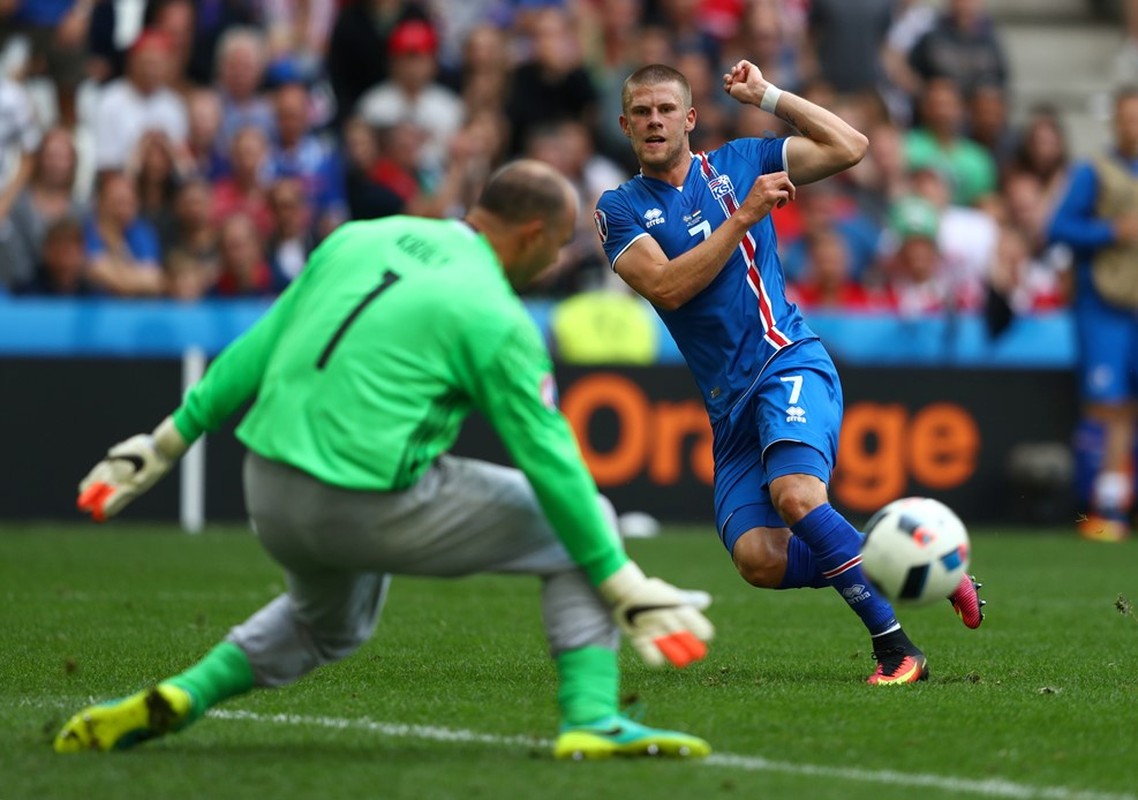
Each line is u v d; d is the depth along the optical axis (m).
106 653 23.11
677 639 14.36
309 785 14.19
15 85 53.22
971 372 50.50
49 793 13.87
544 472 14.39
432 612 29.50
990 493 50.66
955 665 22.95
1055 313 53.78
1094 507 50.22
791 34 63.97
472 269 14.80
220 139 54.62
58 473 47.50
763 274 21.95
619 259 21.80
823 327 50.44
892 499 50.09
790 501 20.73
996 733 16.92
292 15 63.00
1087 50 78.00
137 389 47.62
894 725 17.33
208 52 58.38
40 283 48.94
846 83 61.59
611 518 14.79
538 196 15.16
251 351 15.29
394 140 51.91
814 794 14.01
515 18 63.97
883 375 50.00
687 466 49.19
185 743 16.14
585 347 49.00
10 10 55.47
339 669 21.78
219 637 25.11
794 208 54.59
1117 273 48.66
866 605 20.98
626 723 15.42
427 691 19.77
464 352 14.55
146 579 34.22
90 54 57.94
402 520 14.62
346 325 14.71
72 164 50.41
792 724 17.36
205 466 48.31
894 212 53.66
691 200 22.03
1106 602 32.38
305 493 14.58
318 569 15.23
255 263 49.97
